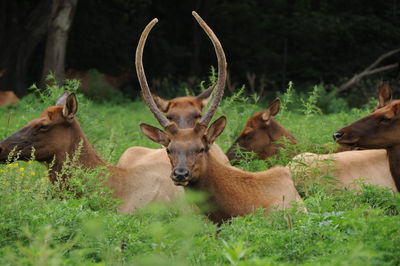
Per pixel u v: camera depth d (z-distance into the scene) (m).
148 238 8.56
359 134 12.12
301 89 41.78
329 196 11.10
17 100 35.06
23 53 40.97
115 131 20.83
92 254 8.38
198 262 7.81
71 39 44.69
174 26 48.50
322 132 16.84
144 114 28.55
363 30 45.69
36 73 44.72
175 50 46.91
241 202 10.43
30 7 42.78
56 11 36.09
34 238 8.31
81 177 11.64
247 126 15.23
